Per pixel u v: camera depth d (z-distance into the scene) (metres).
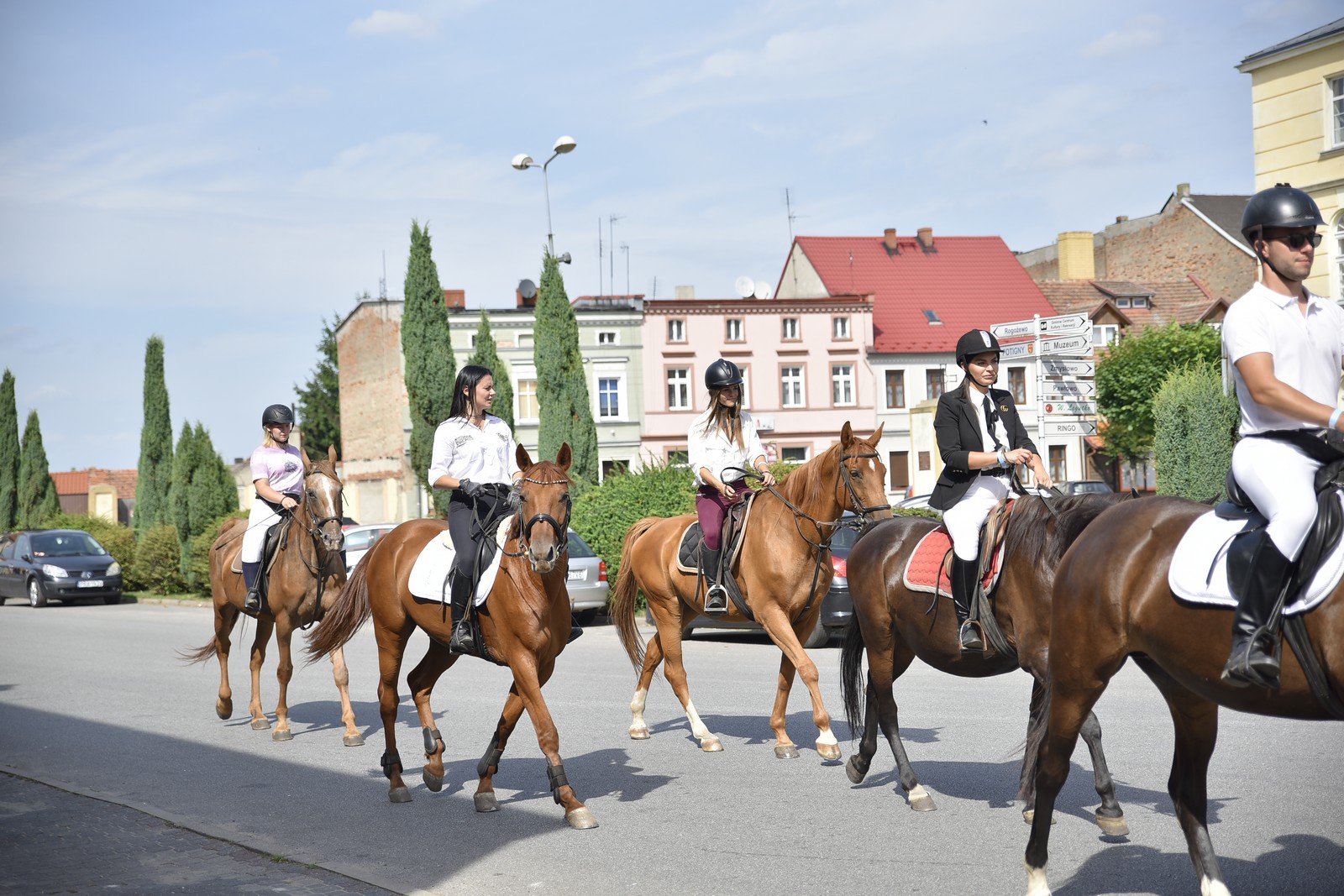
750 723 10.93
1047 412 19.17
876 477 8.58
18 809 7.72
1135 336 48.78
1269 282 4.62
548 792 8.17
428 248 29.56
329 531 10.34
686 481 23.02
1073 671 5.15
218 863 6.38
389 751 8.05
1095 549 5.10
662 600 10.04
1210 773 7.81
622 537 22.89
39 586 30.64
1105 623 4.98
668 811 7.47
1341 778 7.57
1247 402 4.65
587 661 16.25
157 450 39.81
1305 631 4.34
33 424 47.66
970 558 6.70
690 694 12.67
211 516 33.06
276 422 11.35
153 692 13.84
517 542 7.23
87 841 6.88
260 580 10.77
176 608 30.09
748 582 9.35
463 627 7.54
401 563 8.19
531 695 7.23
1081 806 7.18
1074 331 18.75
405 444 54.47
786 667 9.28
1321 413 4.26
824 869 6.07
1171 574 4.71
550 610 7.25
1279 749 8.57
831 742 8.99
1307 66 23.44
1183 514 4.91
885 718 7.55
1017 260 61.81
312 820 7.43
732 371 9.88
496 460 8.12
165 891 5.89
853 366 56.19
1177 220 58.81
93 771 9.11
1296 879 5.57
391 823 7.35
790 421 55.72
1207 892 5.09
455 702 12.52
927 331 57.66
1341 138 23.00
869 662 7.66
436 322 29.61
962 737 9.62
